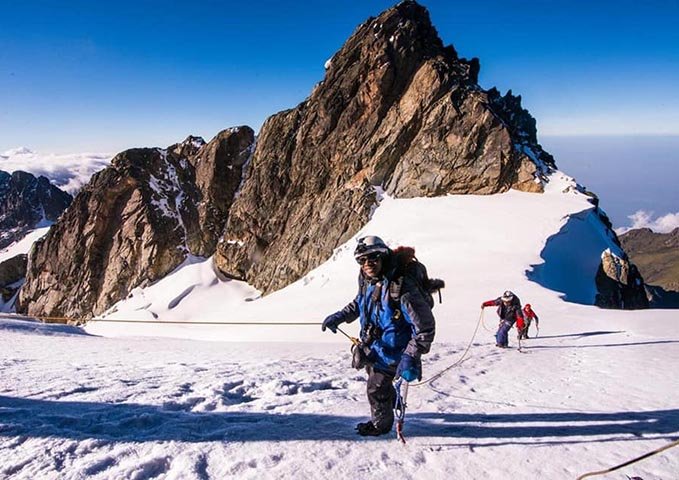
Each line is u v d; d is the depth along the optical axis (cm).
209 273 7288
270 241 7094
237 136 8425
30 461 391
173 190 8325
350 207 6059
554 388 703
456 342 1420
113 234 8062
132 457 402
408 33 6731
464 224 4894
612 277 4141
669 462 406
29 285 8488
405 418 519
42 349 1351
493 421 511
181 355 1162
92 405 552
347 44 7525
